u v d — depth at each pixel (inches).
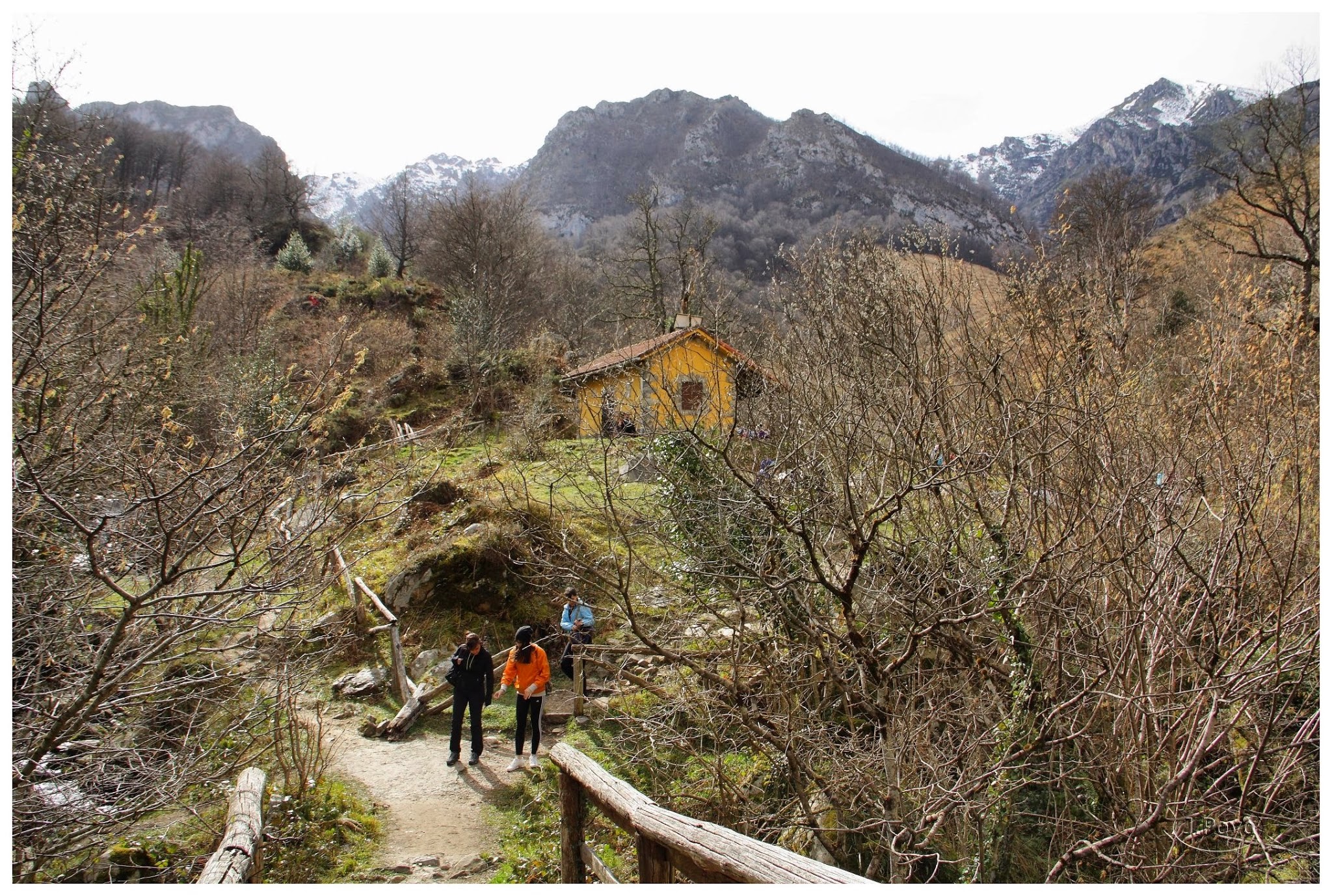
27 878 171.5
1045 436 214.5
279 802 269.3
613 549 273.9
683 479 261.7
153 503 174.4
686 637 315.9
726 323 271.3
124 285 360.2
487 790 317.1
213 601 217.3
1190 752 175.3
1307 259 633.6
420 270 1987.0
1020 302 251.1
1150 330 271.3
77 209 242.2
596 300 1651.1
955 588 236.5
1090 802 218.4
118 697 188.4
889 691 228.7
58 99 253.3
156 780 197.9
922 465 231.0
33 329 216.5
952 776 215.9
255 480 198.2
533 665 335.6
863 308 237.9
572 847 186.2
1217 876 175.5
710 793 269.7
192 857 236.7
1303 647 171.2
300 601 220.7
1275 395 209.8
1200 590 201.0
